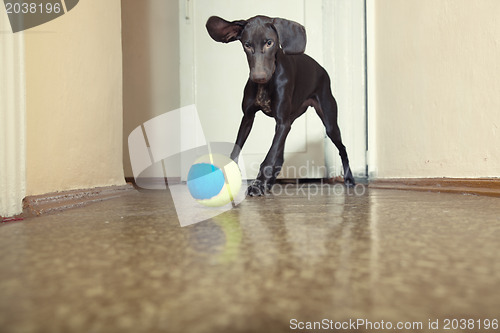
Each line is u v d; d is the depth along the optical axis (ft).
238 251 2.02
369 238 2.34
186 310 1.16
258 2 11.55
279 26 5.72
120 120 7.38
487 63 5.13
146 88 12.37
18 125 3.60
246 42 5.63
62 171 4.90
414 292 1.32
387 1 8.05
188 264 1.75
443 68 6.14
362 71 9.21
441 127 6.22
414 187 6.64
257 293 1.32
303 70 7.02
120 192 6.57
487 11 5.12
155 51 12.44
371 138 8.75
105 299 1.27
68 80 5.12
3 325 1.07
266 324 1.06
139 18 12.44
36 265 1.76
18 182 3.59
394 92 7.82
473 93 5.42
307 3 11.41
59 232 2.71
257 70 5.56
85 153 5.69
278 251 2.01
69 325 1.06
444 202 4.44
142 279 1.51
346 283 1.43
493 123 5.03
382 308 1.18
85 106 5.70
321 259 1.82
